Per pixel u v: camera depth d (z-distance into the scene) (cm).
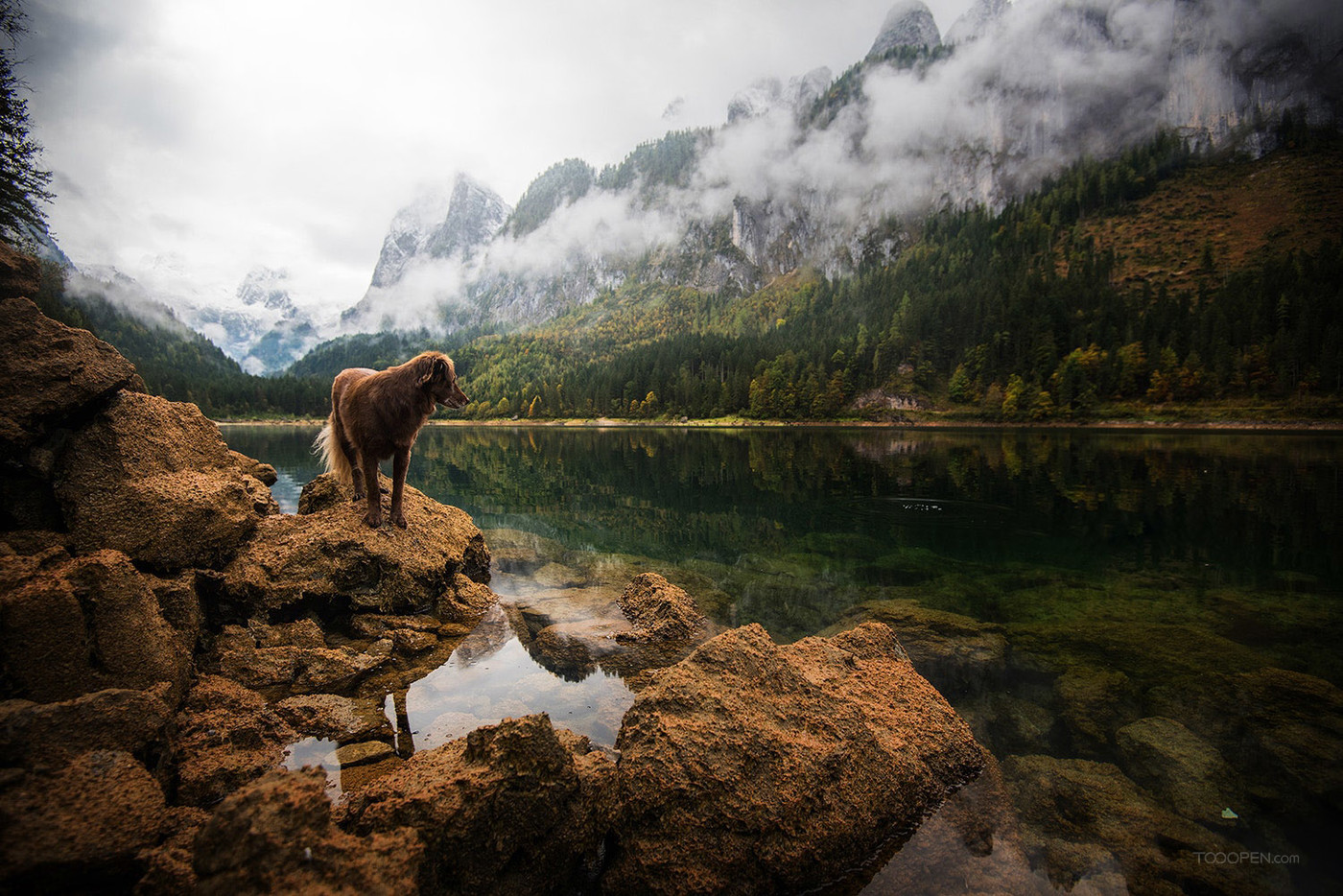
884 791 372
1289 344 6594
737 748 357
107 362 593
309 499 808
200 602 570
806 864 331
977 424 8231
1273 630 712
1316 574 970
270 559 642
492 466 2872
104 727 316
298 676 534
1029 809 390
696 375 12000
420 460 3177
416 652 612
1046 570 1003
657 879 313
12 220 1609
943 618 740
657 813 333
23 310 561
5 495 511
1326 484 1923
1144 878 329
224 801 245
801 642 519
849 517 1509
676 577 952
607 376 12300
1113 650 650
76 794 272
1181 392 7138
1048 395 7850
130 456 583
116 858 257
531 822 312
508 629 687
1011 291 11131
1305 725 487
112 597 401
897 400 9469
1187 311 9038
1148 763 440
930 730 432
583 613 758
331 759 402
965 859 348
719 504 1725
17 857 238
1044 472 2445
